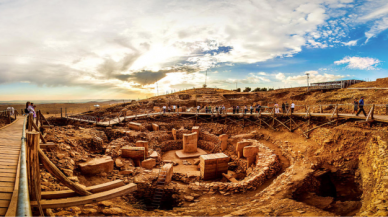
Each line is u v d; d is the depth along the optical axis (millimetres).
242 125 25781
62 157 10305
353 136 13680
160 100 53219
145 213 7316
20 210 1991
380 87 28984
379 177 8344
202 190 11484
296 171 12422
